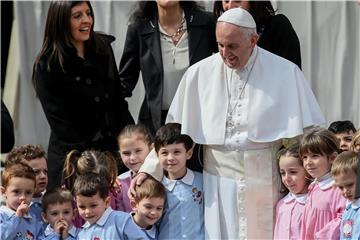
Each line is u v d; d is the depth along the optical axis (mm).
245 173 18719
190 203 19094
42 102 21047
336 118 24891
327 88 24938
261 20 21297
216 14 21766
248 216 18750
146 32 21734
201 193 19203
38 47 25859
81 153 20406
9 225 18984
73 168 19922
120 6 25328
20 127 25938
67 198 19312
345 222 17703
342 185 17703
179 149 18938
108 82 21203
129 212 19844
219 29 18125
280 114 18500
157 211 18828
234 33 18000
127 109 21875
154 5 21891
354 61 24812
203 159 19266
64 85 20875
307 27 24844
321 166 18344
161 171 19203
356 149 19094
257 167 18688
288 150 18578
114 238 18766
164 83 21531
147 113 21797
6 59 26297
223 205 18875
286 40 21297
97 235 18844
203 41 21516
